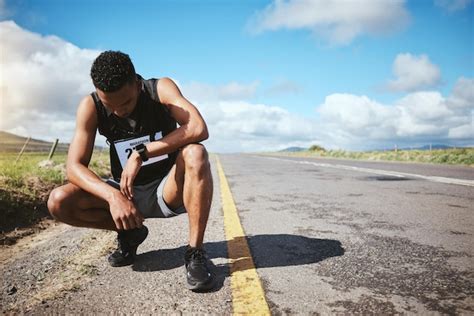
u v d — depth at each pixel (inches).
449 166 506.0
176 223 139.9
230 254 97.3
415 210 158.7
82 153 82.4
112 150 88.3
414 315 61.6
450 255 95.0
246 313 62.5
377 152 1100.5
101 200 84.4
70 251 104.7
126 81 71.1
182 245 107.0
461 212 153.2
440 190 223.1
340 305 65.8
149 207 88.4
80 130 83.2
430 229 124.0
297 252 99.0
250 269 85.3
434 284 75.4
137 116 82.9
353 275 81.1
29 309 66.3
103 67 69.1
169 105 82.4
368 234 118.1
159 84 84.4
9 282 81.5
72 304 68.1
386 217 144.9
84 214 84.8
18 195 185.8
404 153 928.3
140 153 78.8
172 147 78.7
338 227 128.6
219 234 119.8
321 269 85.2
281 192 228.5
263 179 322.3
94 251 102.2
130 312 64.3
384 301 67.3
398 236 115.1
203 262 75.2
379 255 95.5
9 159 378.6
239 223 135.6
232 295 70.6
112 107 75.4
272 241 110.8
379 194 210.1
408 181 280.4
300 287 74.4
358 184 265.7
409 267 86.0
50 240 129.3
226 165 611.8
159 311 64.5
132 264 91.3
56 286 77.4
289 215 152.3
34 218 173.6
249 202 189.6
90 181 78.3
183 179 81.3
